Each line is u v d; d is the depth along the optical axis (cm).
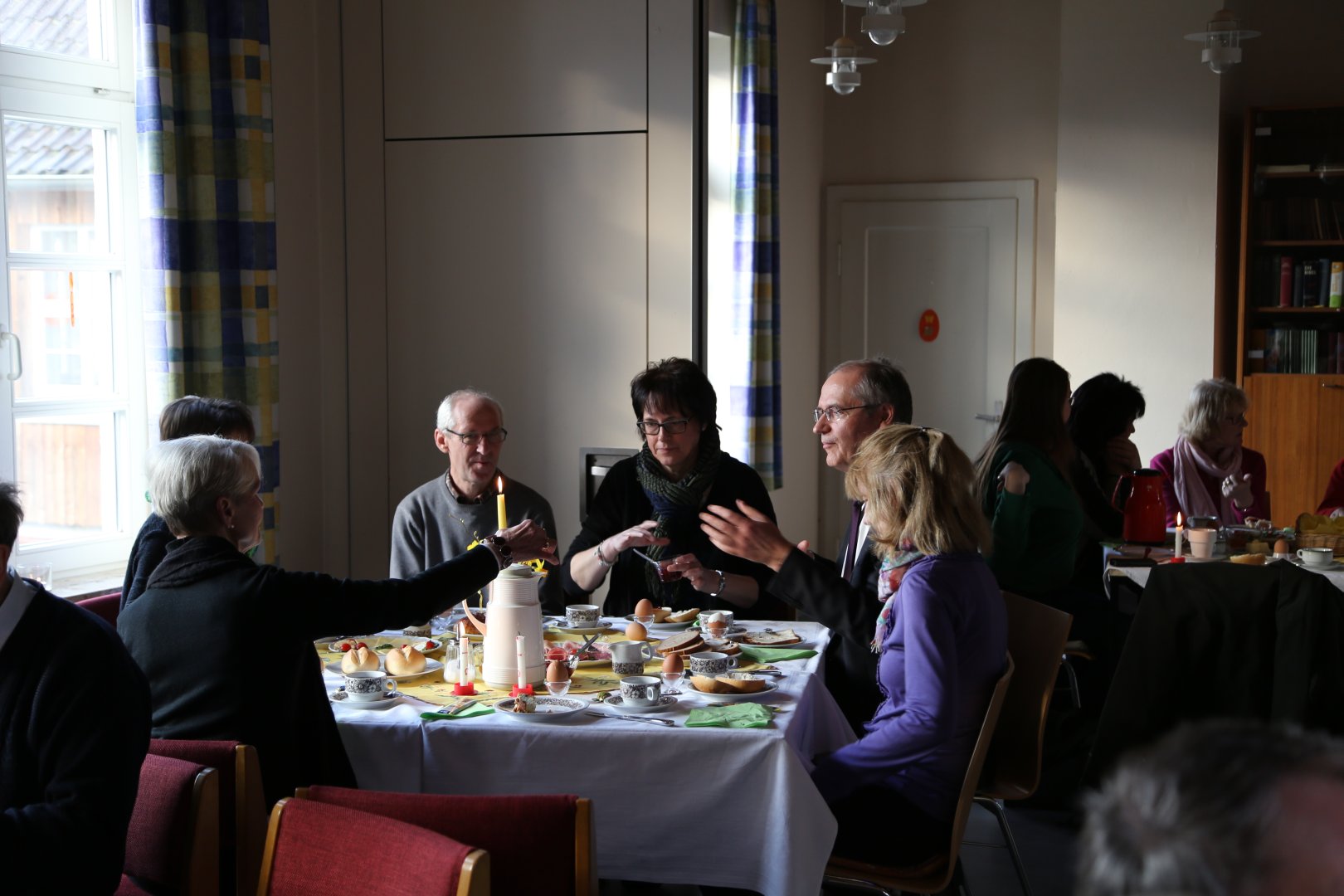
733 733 213
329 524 459
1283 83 637
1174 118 593
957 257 671
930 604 226
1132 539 407
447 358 458
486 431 335
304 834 165
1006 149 660
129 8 379
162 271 358
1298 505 615
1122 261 605
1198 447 457
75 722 164
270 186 396
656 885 302
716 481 331
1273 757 61
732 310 558
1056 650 267
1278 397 615
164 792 184
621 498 340
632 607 330
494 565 246
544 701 232
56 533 366
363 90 456
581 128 438
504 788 219
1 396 342
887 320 686
